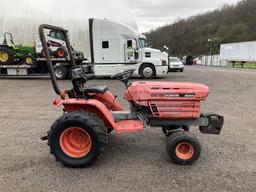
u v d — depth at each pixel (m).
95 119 4.40
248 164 4.59
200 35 93.94
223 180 4.05
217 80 17.38
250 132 6.31
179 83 4.80
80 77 4.85
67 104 4.61
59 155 4.44
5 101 9.88
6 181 4.02
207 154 4.99
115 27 17.94
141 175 4.19
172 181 4.02
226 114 8.00
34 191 3.76
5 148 5.24
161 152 5.06
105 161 4.67
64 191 3.75
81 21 22.02
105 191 3.75
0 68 19.42
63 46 17.83
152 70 18.36
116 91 12.12
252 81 16.75
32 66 18.95
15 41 21.56
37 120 7.23
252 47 38.38
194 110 4.67
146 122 4.77
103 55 18.25
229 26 90.06
